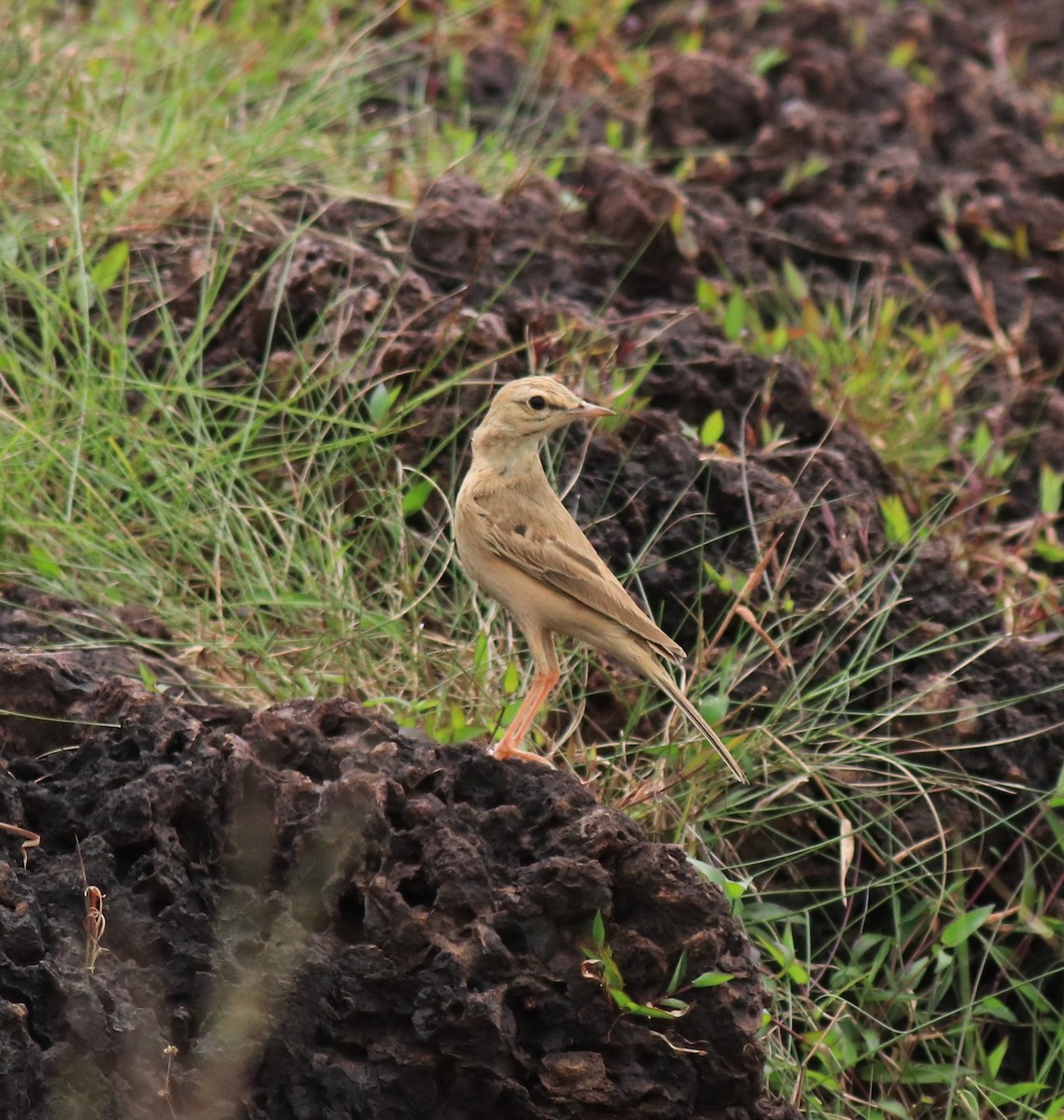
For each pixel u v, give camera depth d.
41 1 16.12
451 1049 8.05
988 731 11.63
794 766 10.87
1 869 8.09
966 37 21.58
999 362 15.68
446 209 14.06
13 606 10.74
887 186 17.03
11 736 9.27
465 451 12.33
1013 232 17.31
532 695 9.62
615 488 12.30
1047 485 13.86
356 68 16.61
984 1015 10.76
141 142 14.44
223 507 11.36
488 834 8.59
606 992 8.30
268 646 10.66
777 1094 9.66
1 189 13.65
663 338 13.70
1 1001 7.60
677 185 16.50
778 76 18.67
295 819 8.43
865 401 14.27
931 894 10.94
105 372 12.68
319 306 12.99
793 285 15.27
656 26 19.41
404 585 11.38
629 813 10.32
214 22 17.14
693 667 11.34
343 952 8.16
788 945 10.22
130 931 8.11
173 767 8.48
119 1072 7.75
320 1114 8.06
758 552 11.87
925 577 12.40
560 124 17.31
